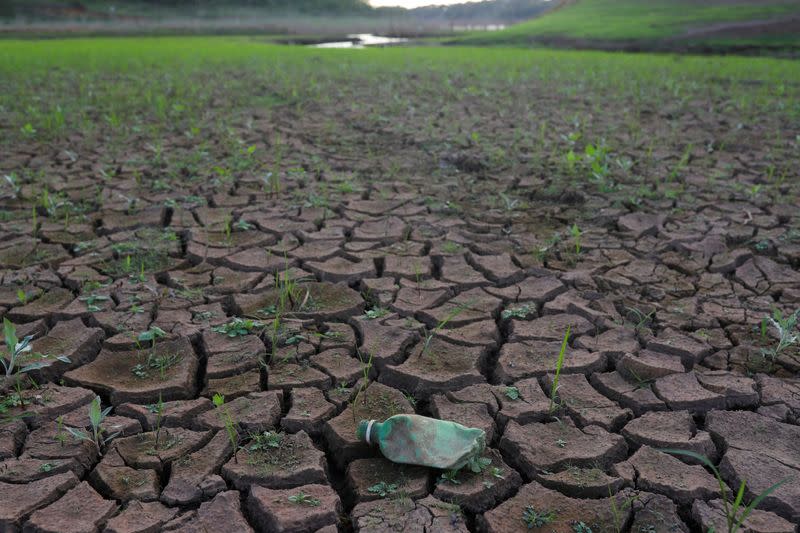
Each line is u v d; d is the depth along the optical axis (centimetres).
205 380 98
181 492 75
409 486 77
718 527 71
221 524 71
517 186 200
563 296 125
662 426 88
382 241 153
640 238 156
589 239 155
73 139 257
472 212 175
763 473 79
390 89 411
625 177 206
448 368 102
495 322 118
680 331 112
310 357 103
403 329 112
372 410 91
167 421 88
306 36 1448
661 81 445
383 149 248
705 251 147
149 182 198
